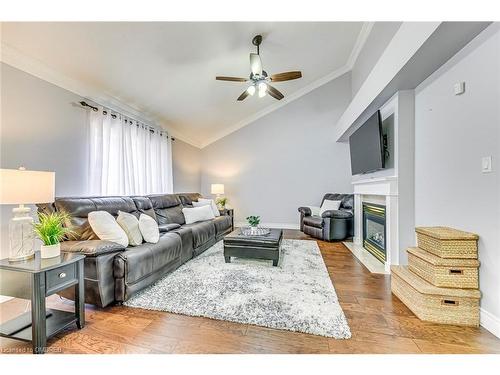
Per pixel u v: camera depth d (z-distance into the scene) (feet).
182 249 9.77
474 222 6.10
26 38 7.28
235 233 10.95
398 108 9.04
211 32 10.11
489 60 5.61
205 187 21.40
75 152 9.58
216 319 5.95
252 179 20.43
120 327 5.66
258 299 6.91
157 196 12.90
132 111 12.96
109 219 7.63
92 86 10.14
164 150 15.89
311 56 15.24
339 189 18.72
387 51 8.49
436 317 5.85
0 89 7.20
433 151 7.80
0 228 7.13
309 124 19.21
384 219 10.53
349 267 9.96
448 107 7.03
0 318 6.06
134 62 9.95
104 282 6.39
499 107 5.38
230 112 18.45
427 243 6.66
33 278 4.77
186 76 12.35
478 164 5.96
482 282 5.74
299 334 5.36
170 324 5.77
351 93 18.12
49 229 5.61
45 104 8.45
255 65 10.25
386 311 6.38
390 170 10.28
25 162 7.86
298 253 11.93
